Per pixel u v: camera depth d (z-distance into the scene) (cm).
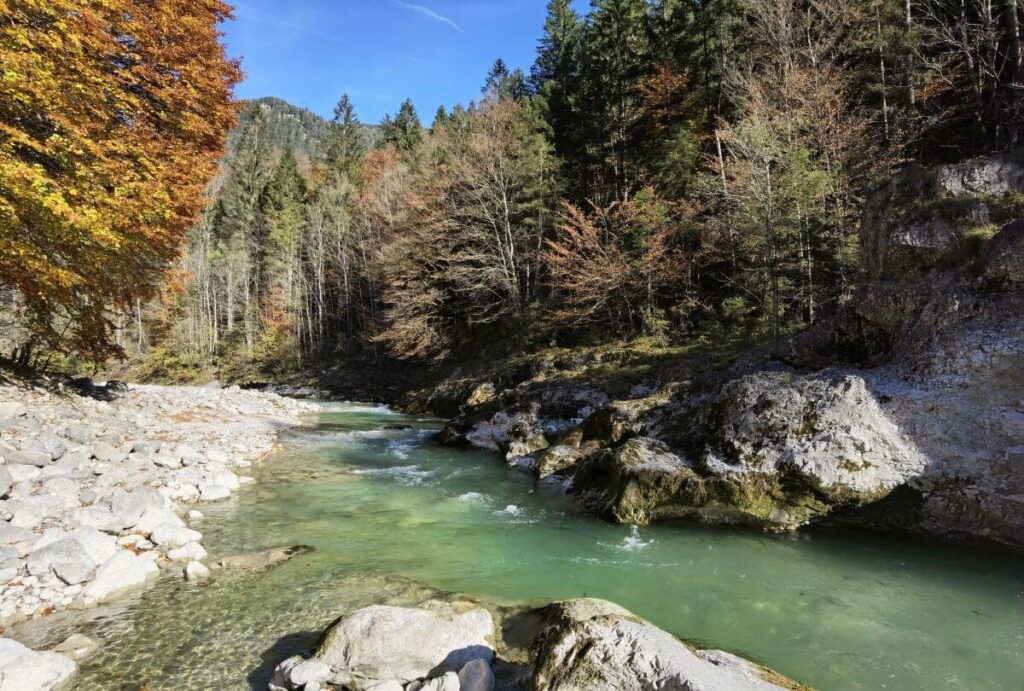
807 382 918
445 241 2869
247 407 2023
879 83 1966
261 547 703
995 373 768
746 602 563
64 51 931
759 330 1758
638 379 1527
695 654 408
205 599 549
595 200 2714
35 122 958
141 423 1290
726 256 2000
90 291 1247
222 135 1541
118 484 827
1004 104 1706
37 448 847
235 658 448
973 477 720
